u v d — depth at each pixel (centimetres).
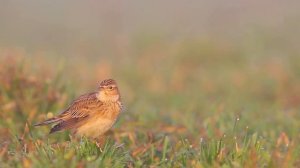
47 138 1056
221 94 1748
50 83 1278
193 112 1443
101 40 2495
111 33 2556
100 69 1872
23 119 1201
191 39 2120
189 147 1027
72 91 1327
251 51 2142
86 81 1783
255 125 1262
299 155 1019
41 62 1714
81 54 2320
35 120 1192
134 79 1881
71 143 977
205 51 2056
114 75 1891
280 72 1831
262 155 938
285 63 1936
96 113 1056
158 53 2102
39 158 911
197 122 1305
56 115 1145
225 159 933
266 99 1725
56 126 1046
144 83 1870
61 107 1241
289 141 1150
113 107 1066
